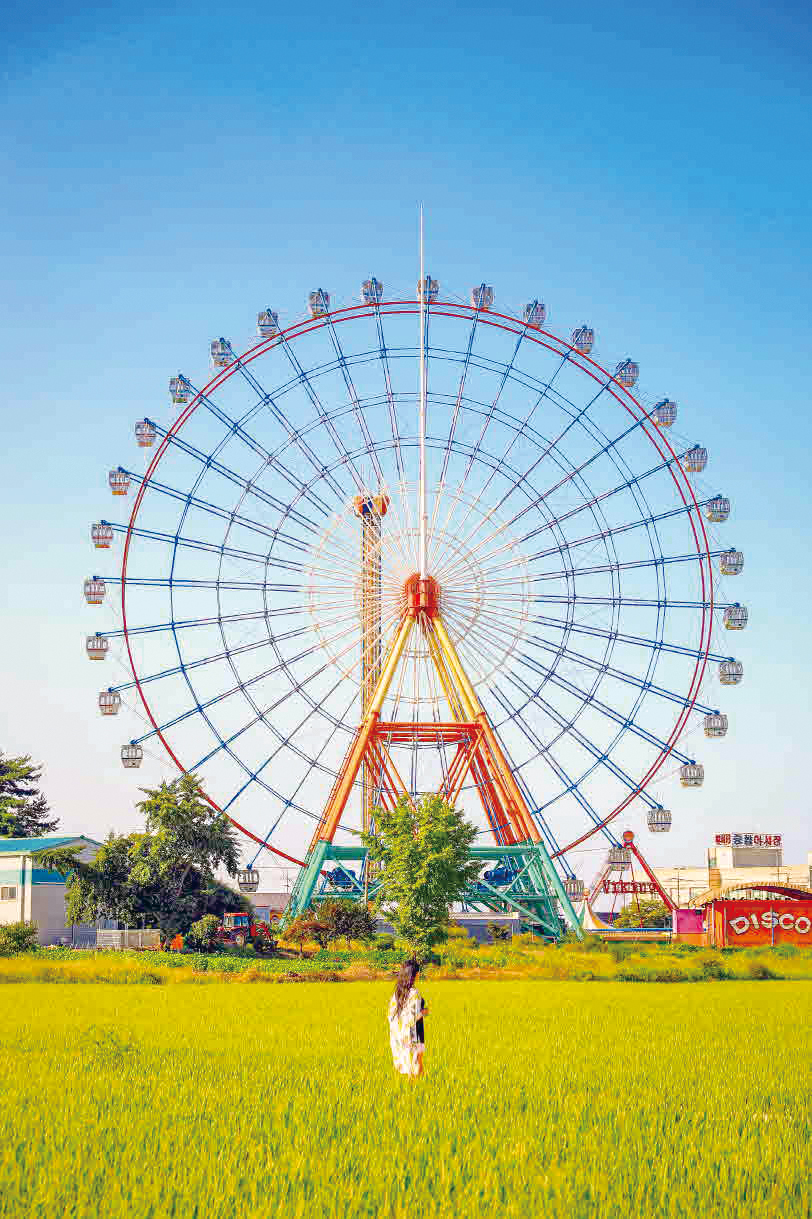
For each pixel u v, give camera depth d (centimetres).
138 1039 3052
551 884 9119
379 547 8869
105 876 9494
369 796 9119
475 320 9400
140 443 8975
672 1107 1939
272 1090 2031
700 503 9281
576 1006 4725
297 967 7444
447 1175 1359
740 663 9106
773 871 15812
